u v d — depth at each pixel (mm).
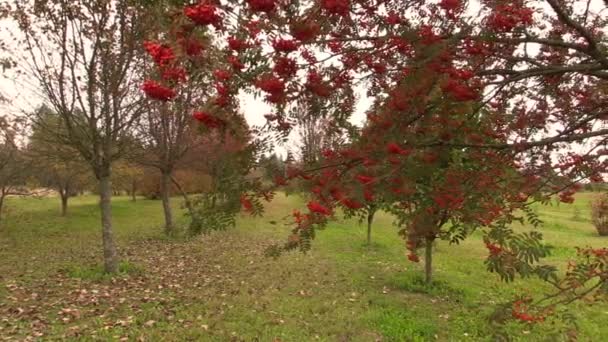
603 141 3203
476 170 3025
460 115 2701
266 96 2281
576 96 3520
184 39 2115
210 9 2029
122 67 8867
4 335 5852
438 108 2633
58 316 6621
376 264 10586
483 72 2791
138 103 9219
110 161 9344
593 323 6648
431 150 2674
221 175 2584
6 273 9570
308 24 2125
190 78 2289
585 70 2721
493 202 3025
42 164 15773
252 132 2621
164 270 9914
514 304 2689
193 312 6934
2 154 15617
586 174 3238
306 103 2703
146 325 6297
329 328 6320
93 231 16828
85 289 8141
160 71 2262
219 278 9172
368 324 6500
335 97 2773
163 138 14820
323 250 12289
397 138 2582
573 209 24703
